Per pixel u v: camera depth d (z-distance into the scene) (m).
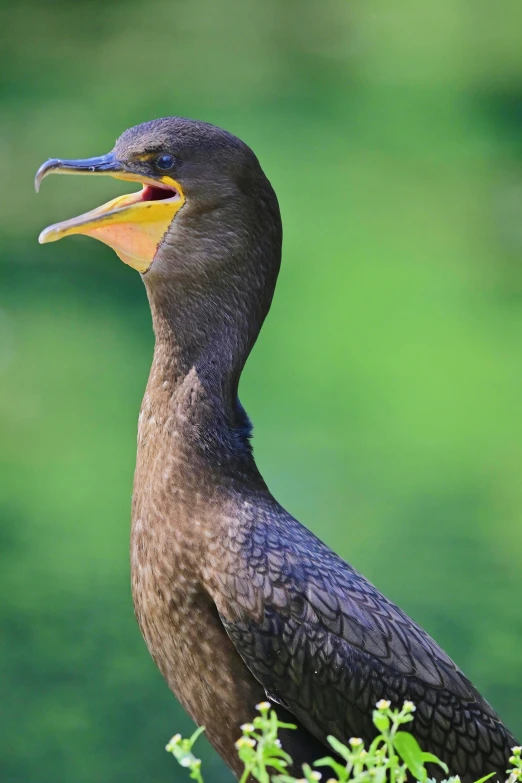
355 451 16.33
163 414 5.53
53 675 10.73
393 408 18.12
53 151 25.81
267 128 31.36
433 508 14.73
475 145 31.36
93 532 13.51
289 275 23.86
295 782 4.02
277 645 5.22
